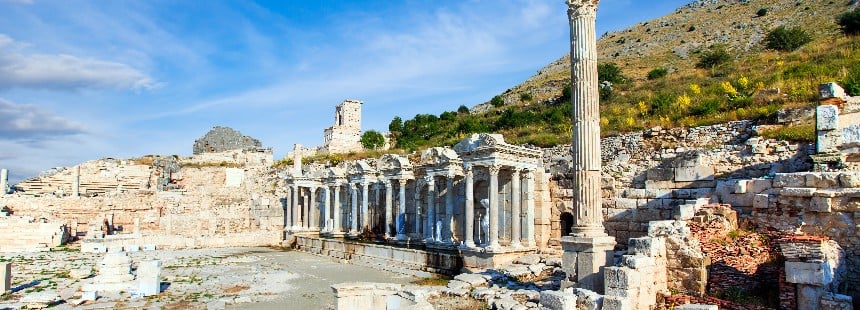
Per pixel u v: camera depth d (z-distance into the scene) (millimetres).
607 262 18703
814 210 16812
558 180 31438
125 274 26859
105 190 65062
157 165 71688
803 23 88062
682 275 17312
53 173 67875
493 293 20484
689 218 19250
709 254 17453
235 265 36750
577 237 18844
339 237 46438
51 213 54344
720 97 43188
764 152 25703
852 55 43500
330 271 33469
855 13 58438
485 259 28703
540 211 31281
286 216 54844
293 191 53312
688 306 14727
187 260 39375
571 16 19922
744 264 16656
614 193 27953
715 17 122750
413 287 23281
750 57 67875
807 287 14344
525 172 31438
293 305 22750
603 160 38562
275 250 48000
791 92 35938
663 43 112938
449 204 34906
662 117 42969
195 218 56688
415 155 51531
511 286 22438
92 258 38531
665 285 17500
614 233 27391
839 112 23281
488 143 29609
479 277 23906
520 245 30141
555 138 45781
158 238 48219
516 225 29953
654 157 32531
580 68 19453
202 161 78312
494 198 29359
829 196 16500
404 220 39531
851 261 16031
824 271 14102
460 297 21078
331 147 80750
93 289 25234
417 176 39688
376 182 44344
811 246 14406
